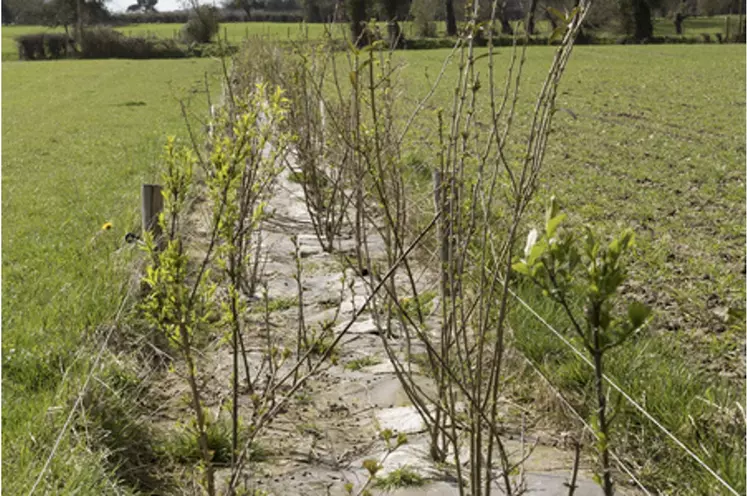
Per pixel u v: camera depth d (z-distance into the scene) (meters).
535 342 5.11
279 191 10.59
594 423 2.01
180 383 5.14
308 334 6.03
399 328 5.86
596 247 1.88
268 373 5.28
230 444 4.23
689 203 10.79
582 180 12.09
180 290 3.03
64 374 4.71
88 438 4.02
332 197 8.26
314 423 4.63
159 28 87.62
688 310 6.55
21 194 12.16
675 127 17.97
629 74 32.72
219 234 3.33
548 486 3.78
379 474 4.02
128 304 5.86
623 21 63.25
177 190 3.40
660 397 4.34
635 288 7.18
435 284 5.91
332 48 8.35
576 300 5.86
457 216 3.86
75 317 5.78
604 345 1.88
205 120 18.66
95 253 7.72
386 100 6.34
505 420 4.46
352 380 5.22
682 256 8.26
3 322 5.87
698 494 3.66
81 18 81.25
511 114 3.07
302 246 8.39
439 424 4.14
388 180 6.55
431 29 55.94
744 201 10.88
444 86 22.39
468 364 3.51
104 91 32.59
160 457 4.22
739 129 17.66
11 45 74.94
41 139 19.16
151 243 3.10
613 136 16.55
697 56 44.19
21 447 3.91
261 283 7.14
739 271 7.73
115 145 17.61
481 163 3.35
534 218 8.06
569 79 30.39
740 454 3.83
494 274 3.20
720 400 4.50
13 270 7.58
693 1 89.62
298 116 9.61
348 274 7.34
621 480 3.85
